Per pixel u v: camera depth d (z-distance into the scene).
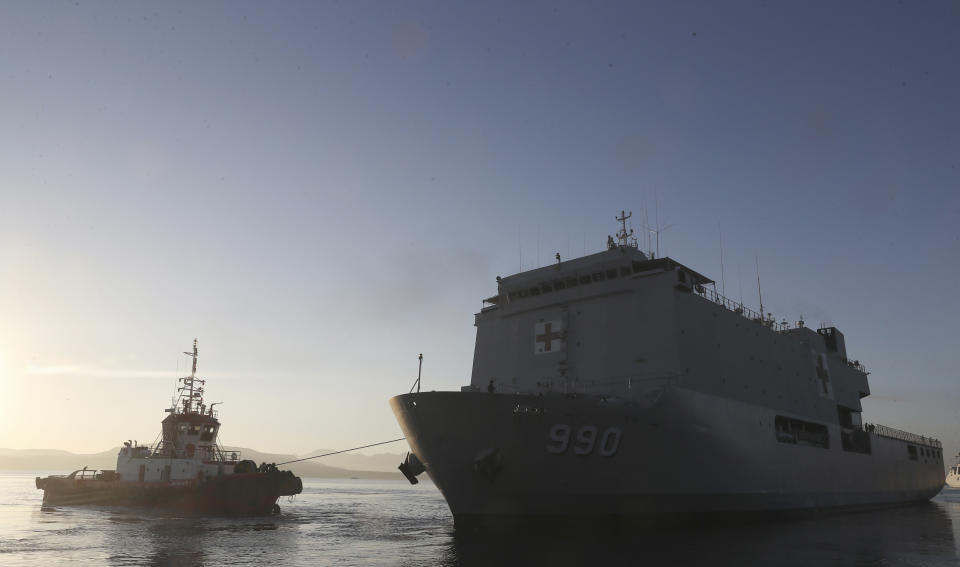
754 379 34.09
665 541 23.56
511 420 24.58
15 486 111.62
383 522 36.38
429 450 26.08
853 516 39.88
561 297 32.38
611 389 29.00
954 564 20.25
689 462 26.73
